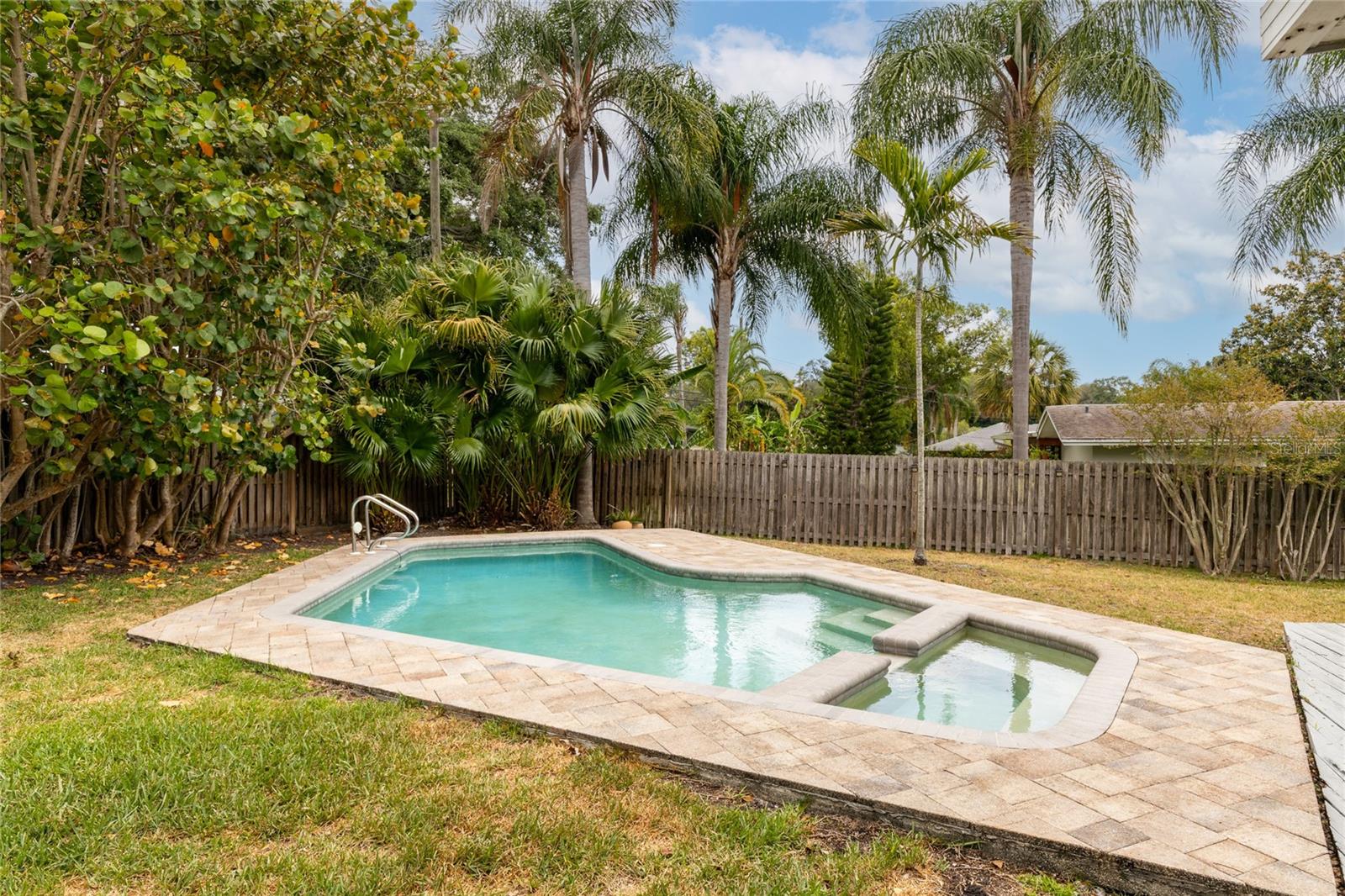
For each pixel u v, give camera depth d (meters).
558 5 12.88
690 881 2.26
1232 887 2.23
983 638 5.82
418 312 10.75
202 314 6.30
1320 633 5.41
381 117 7.21
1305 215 10.10
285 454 7.87
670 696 3.84
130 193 6.19
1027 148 12.28
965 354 36.38
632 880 2.28
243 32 6.30
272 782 2.82
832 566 8.25
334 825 2.55
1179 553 9.59
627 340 11.44
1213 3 11.60
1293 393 21.28
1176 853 2.38
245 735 3.22
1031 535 10.37
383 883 2.19
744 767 2.98
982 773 2.97
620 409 11.01
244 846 2.41
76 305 4.73
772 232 14.71
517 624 6.71
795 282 14.99
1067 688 4.77
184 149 5.46
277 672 4.23
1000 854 2.51
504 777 2.96
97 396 5.79
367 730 3.36
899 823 2.66
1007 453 26.70
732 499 12.09
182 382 5.56
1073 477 10.16
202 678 4.05
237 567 7.68
